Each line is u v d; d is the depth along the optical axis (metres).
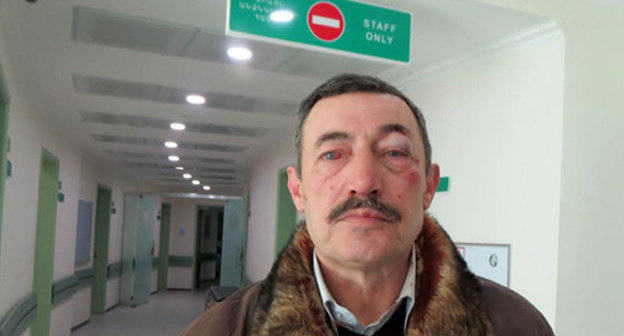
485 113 3.03
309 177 0.99
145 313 10.11
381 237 0.91
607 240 2.62
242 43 3.16
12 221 3.97
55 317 6.47
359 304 1.00
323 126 0.98
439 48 3.09
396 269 0.98
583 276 2.55
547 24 2.63
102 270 9.97
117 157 8.62
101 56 3.47
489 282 1.16
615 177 2.67
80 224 8.15
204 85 4.14
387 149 0.96
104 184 9.85
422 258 1.01
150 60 3.54
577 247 2.55
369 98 0.99
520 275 2.70
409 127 0.99
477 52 3.07
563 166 2.54
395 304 0.98
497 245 2.86
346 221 0.92
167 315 9.97
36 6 2.67
